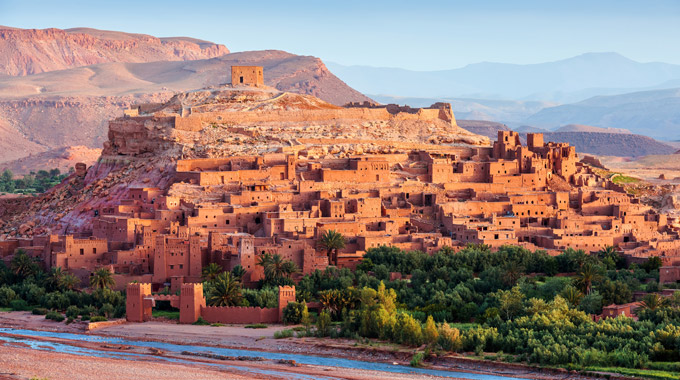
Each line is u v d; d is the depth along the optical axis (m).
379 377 190.62
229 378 189.25
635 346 196.88
